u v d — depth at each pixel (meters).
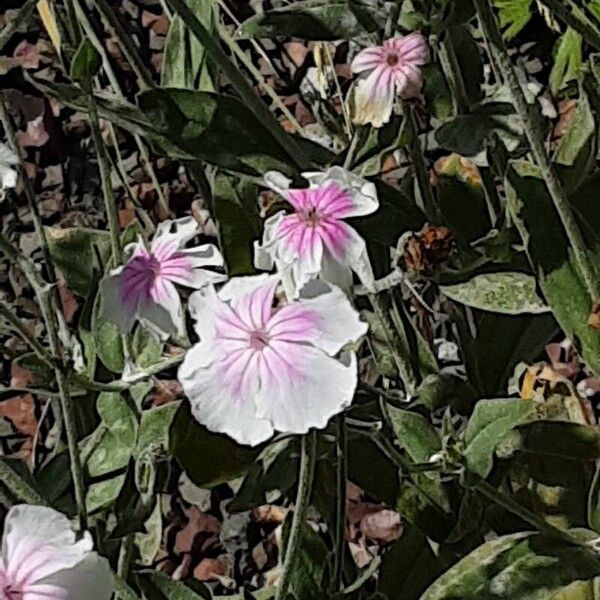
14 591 0.15
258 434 0.16
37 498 0.18
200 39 0.21
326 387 0.16
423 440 0.20
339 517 0.19
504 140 0.21
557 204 0.19
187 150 0.22
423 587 0.22
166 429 0.22
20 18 0.19
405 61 0.20
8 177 0.19
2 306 0.18
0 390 0.21
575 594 0.21
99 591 0.15
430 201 0.22
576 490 0.23
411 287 0.23
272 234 0.18
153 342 0.22
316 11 0.22
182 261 0.20
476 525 0.22
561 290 0.20
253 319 0.17
